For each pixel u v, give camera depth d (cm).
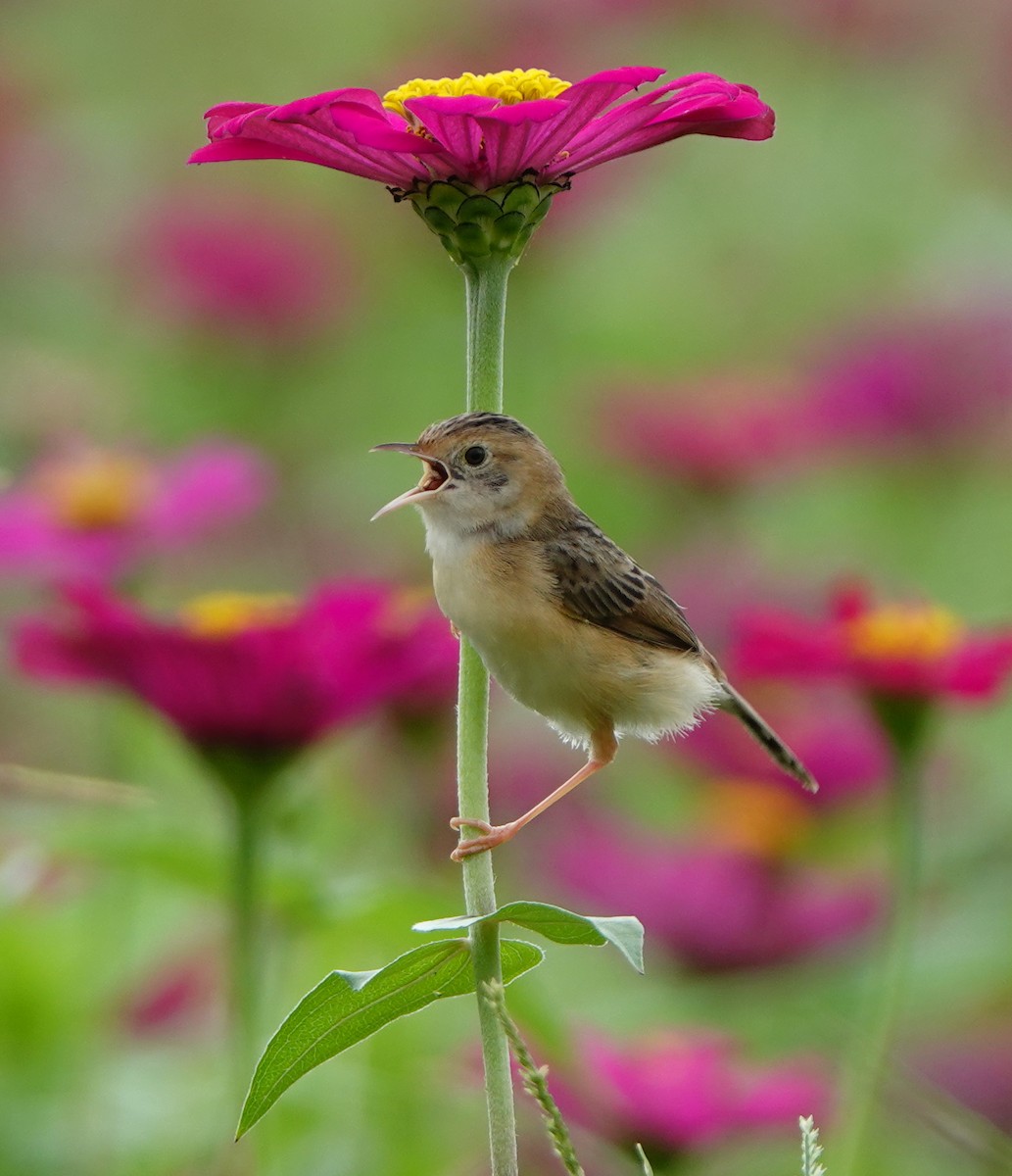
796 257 2064
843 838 1254
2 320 1878
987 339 1639
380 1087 970
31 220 1934
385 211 1955
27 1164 941
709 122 572
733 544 1565
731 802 1189
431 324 1941
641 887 1130
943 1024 1131
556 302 1931
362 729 1170
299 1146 963
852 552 1669
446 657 834
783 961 1120
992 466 1659
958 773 1323
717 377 1778
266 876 859
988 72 2052
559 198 1820
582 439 1736
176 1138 961
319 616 791
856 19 2042
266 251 1756
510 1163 548
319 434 1806
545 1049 881
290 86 2181
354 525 1684
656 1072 888
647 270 2050
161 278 1759
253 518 1593
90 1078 1000
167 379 1792
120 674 802
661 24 1998
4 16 2175
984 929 1141
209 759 808
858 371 1631
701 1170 894
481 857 557
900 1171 1000
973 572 1689
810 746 1216
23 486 1163
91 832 855
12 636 855
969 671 889
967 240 1919
